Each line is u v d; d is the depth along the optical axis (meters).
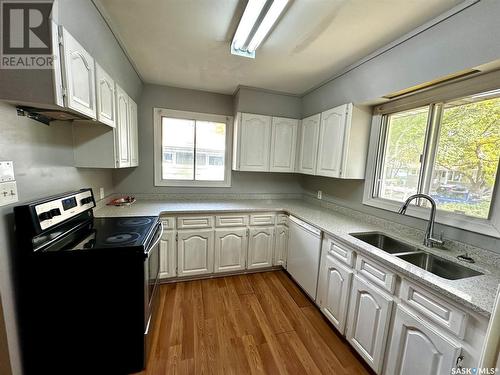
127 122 2.20
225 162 3.14
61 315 1.28
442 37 1.37
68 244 1.36
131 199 2.63
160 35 1.68
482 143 1.43
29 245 1.16
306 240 2.27
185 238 2.43
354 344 1.59
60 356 1.31
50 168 1.41
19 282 1.18
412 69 1.60
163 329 1.80
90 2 1.28
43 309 1.25
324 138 2.52
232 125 3.09
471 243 1.44
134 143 2.49
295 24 1.49
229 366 1.50
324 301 1.96
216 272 2.60
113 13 1.43
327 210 2.73
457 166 1.57
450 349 1.01
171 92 2.81
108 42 1.62
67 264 1.26
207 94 2.95
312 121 2.75
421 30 1.46
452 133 1.60
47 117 1.36
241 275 2.73
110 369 1.39
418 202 1.82
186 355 1.57
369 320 1.46
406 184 1.95
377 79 1.89
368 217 2.23
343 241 1.72
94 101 1.42
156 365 1.48
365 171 2.29
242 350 1.63
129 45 1.82
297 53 1.88
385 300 1.34
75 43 1.15
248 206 2.74
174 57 2.02
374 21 1.43
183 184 3.00
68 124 1.64
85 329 1.33
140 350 1.42
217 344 1.67
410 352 1.21
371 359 1.44
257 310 2.08
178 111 2.86
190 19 1.48
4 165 1.03
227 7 1.37
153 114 2.78
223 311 2.04
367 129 2.25
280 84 2.60
